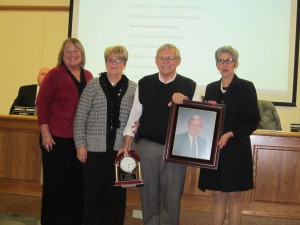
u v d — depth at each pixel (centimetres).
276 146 294
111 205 238
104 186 238
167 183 230
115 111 236
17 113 355
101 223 239
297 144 292
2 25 532
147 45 471
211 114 227
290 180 293
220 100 237
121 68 237
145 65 471
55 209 258
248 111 231
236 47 457
